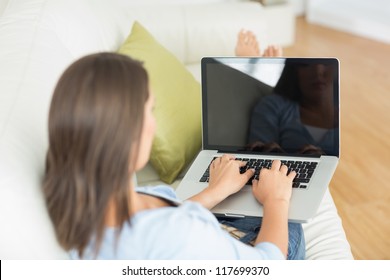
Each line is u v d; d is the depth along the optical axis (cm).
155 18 231
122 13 212
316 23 434
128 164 77
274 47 191
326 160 141
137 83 77
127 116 75
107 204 77
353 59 363
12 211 85
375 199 225
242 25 238
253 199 130
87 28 169
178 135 161
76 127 75
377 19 395
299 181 134
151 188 103
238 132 150
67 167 77
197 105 173
